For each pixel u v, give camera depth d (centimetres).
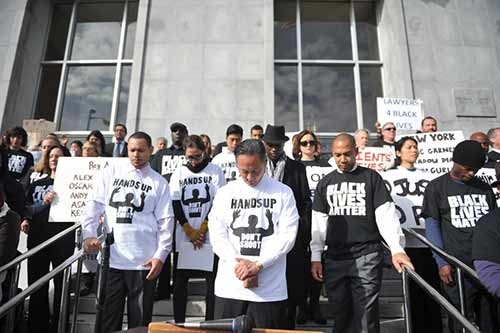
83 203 470
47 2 1083
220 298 278
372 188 335
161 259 339
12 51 956
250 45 947
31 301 422
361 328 314
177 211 413
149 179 365
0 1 1005
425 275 415
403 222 465
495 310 335
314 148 514
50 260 453
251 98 912
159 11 970
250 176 286
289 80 1025
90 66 1054
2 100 914
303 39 1057
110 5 1095
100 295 329
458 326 363
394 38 970
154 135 883
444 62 945
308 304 444
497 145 535
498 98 923
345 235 331
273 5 995
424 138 575
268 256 272
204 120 895
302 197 389
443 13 985
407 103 745
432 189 376
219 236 289
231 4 975
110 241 338
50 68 1052
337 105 1013
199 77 922
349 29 1071
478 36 970
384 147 561
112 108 1012
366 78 1033
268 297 272
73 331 364
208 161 439
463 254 345
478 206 351
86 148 543
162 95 909
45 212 467
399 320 435
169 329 189
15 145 564
